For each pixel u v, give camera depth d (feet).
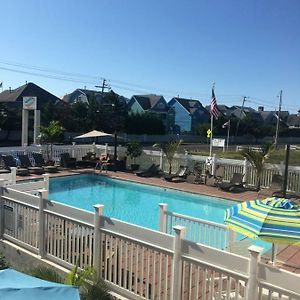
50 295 10.89
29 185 30.30
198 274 17.17
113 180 63.67
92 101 160.86
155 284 19.25
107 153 74.84
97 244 21.18
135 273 19.52
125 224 19.79
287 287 13.98
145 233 18.92
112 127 160.15
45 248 24.97
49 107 143.64
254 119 228.02
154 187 58.34
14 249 26.76
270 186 53.67
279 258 27.63
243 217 18.54
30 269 24.16
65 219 23.13
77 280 18.47
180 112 225.76
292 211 17.79
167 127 222.89
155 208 49.88
